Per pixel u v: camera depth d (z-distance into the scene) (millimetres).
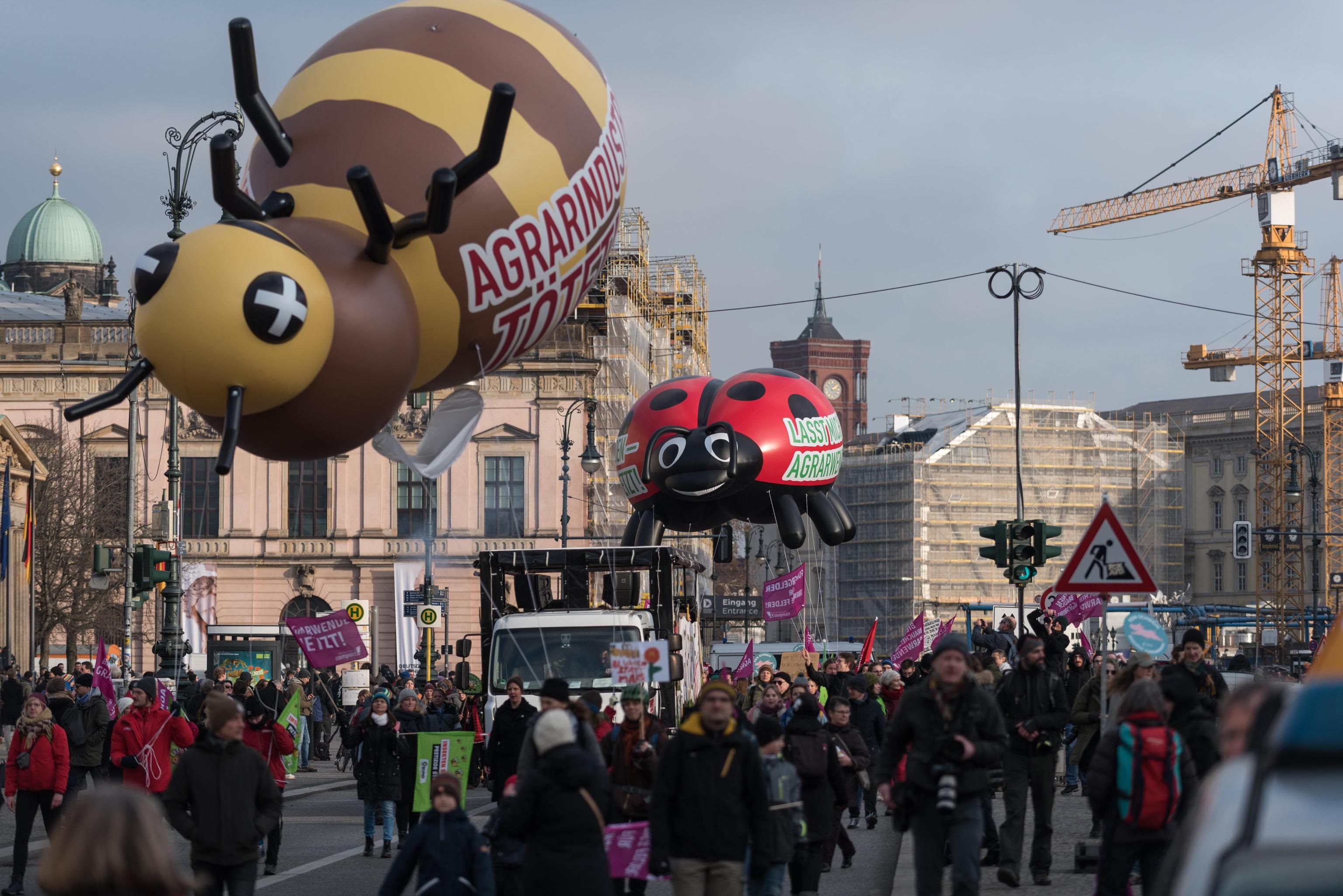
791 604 45875
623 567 37062
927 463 158375
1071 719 25641
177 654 45062
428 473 22781
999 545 38844
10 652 82125
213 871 15844
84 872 6816
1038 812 20828
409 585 102125
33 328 113750
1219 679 22047
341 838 30094
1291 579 159500
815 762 19938
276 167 19844
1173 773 15555
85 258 192250
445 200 18438
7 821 33594
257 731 24672
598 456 81312
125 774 23969
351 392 18719
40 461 92688
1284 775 5832
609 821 16000
